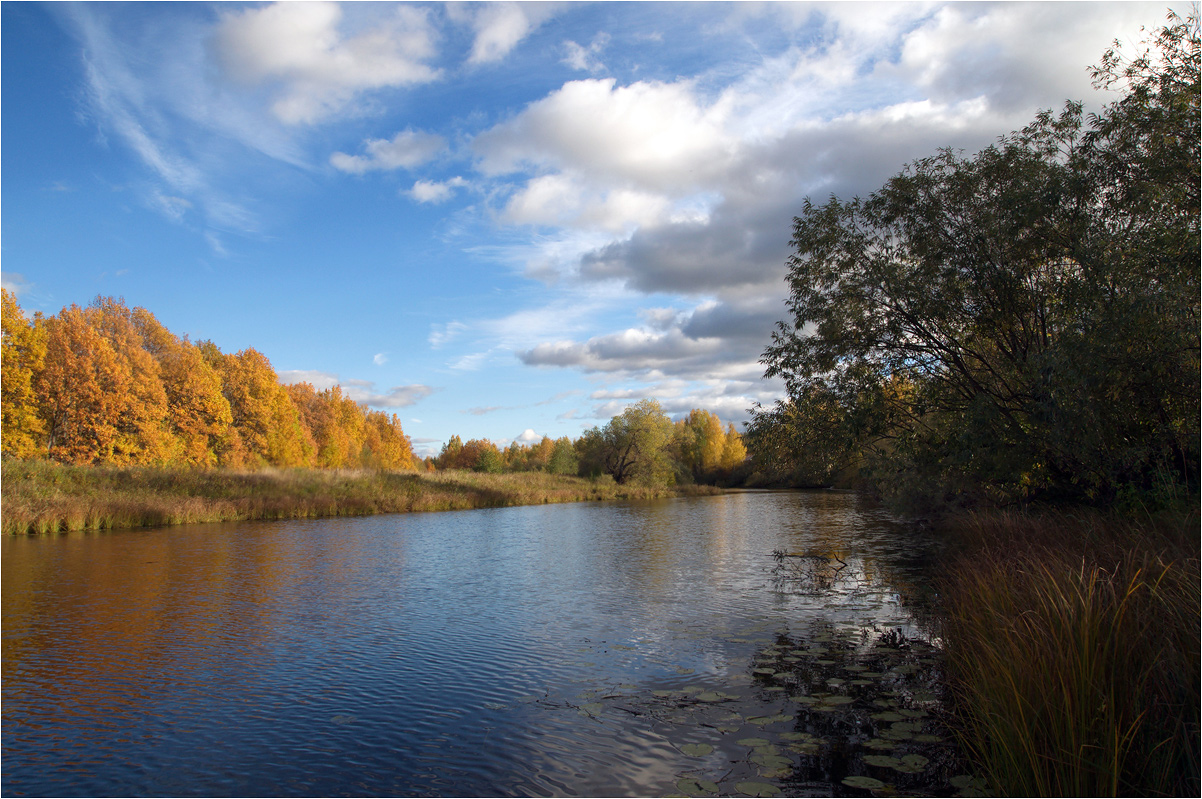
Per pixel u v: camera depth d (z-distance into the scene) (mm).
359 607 12297
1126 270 9742
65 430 36594
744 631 10016
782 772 5379
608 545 21188
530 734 6449
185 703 7457
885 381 13680
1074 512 11594
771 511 34938
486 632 10422
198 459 47156
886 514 30250
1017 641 5605
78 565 17031
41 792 5492
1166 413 10148
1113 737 4219
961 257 12609
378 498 37219
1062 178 11258
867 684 7453
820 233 13773
